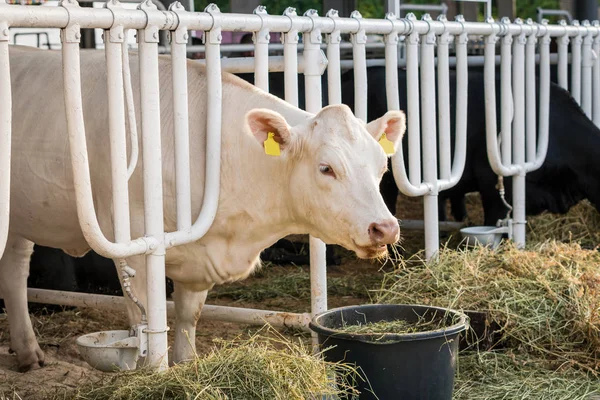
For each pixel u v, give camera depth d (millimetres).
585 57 7641
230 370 3518
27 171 4562
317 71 4695
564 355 4910
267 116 3910
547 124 6941
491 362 4844
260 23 4391
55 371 4949
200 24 4000
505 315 5047
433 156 5723
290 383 3502
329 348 3896
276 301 6895
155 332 3852
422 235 8742
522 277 5441
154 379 3557
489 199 7578
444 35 5793
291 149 3986
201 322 6098
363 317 4309
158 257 3842
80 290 6363
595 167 7246
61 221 4625
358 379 3859
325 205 3906
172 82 3947
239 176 4250
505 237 6742
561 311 5141
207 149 4137
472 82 7719
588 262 5797
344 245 3963
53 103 4535
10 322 5070
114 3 3574
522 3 26031
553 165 7273
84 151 3465
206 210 4109
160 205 3836
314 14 4703
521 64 6617
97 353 3867
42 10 3238
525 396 4461
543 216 8188
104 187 4297
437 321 4223
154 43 3748
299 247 8266
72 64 3396
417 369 3838
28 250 5121
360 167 3850
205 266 4371
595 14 11867
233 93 4355
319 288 4770
